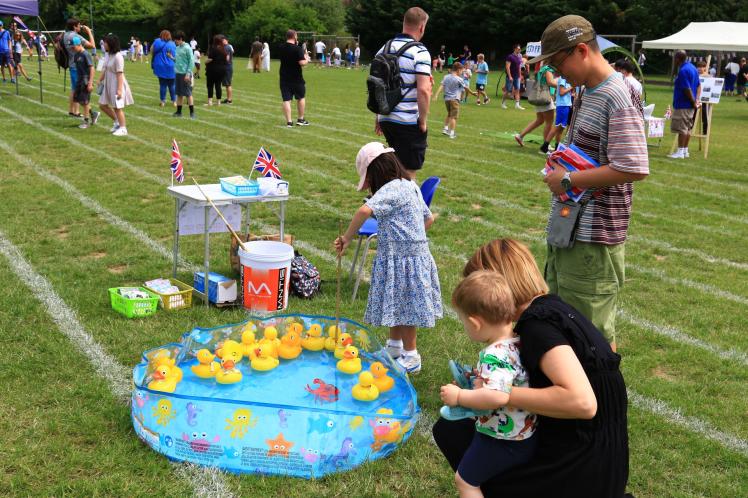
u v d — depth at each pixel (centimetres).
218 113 1784
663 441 399
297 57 1552
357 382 430
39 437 370
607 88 356
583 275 377
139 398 373
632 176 348
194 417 358
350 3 7781
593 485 262
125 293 548
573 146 371
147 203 873
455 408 271
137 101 1980
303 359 461
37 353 466
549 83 1345
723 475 369
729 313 597
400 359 466
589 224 370
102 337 493
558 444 265
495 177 1127
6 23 4450
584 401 246
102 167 1067
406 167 723
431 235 791
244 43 6644
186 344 441
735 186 1123
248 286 550
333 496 337
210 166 1109
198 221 608
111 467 349
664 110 2514
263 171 614
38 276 605
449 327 545
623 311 595
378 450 368
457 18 5975
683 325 570
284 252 564
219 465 355
